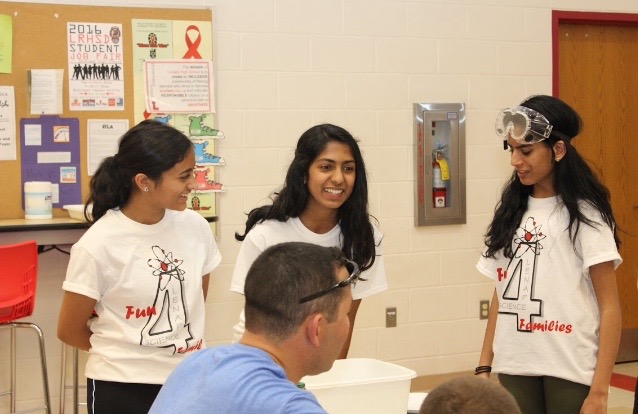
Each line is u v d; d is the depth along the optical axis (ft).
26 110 13.53
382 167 15.78
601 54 17.65
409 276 16.11
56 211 13.79
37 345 13.76
